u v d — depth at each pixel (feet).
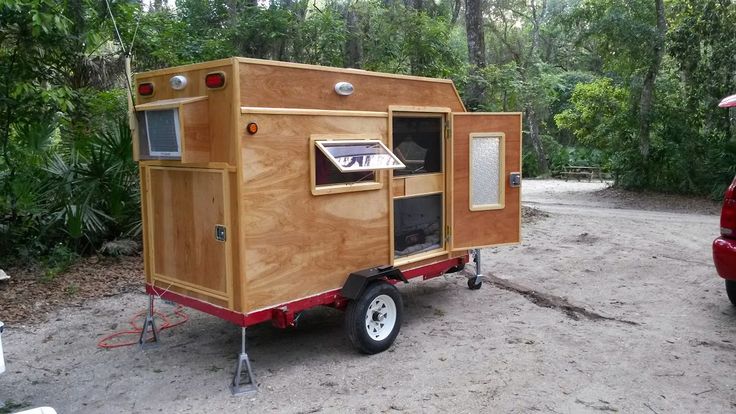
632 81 60.29
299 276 14.89
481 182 20.11
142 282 23.40
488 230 20.42
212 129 14.21
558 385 14.02
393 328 16.57
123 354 16.55
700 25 53.57
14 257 24.54
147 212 16.47
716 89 54.70
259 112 13.74
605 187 71.56
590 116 65.77
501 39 107.04
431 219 19.25
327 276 15.55
